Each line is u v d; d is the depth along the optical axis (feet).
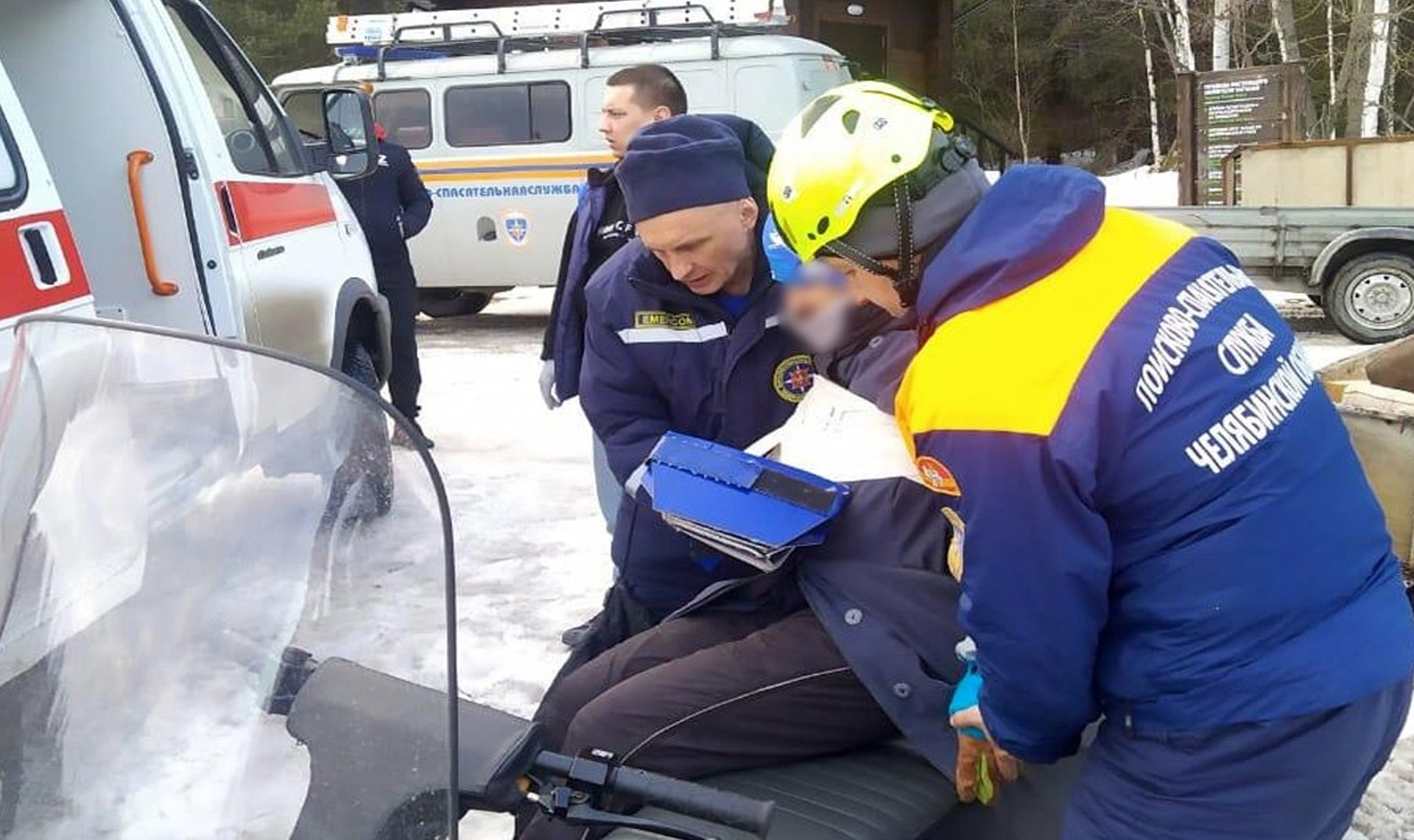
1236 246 31.09
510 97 34.12
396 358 21.04
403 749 4.33
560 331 11.71
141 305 13.14
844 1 63.82
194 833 4.19
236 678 4.55
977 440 4.85
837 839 6.07
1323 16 79.20
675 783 4.61
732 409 8.53
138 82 12.80
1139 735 5.22
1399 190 33.94
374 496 4.81
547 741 7.19
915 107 5.64
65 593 4.73
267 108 16.25
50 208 10.13
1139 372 4.85
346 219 17.40
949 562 6.51
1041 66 107.76
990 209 5.16
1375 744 5.19
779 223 5.86
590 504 18.53
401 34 36.06
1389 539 5.48
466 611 14.32
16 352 5.26
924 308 5.24
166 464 4.97
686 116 8.05
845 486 6.81
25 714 4.46
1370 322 30.40
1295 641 4.95
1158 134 94.73
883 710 6.70
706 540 7.00
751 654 6.85
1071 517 4.82
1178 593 4.95
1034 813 6.59
